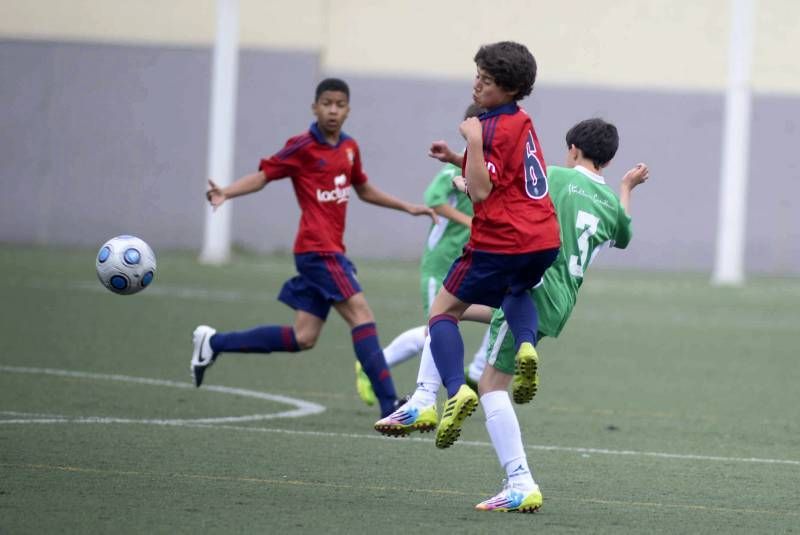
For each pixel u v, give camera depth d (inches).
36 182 4047.7
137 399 1378.0
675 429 1328.7
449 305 882.1
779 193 4023.1
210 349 1310.3
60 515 808.9
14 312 2183.8
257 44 4018.2
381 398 1254.3
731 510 914.7
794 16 4003.4
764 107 4015.8
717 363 1940.2
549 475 1042.7
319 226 1280.8
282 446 1123.9
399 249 4060.0
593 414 1418.6
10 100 4035.4
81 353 1740.9
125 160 4040.4
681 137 4025.6
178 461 1026.7
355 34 4025.6
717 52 4008.4
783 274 4030.5
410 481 987.9
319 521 822.5
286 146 1285.7
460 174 1362.0
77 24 4025.6
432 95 4023.1
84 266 3171.8
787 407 1524.4
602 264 4067.4
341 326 2300.7
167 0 4018.2
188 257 3651.6
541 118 4028.1
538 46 4028.1
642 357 1984.5
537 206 863.1
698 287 3363.7
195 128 4028.1
